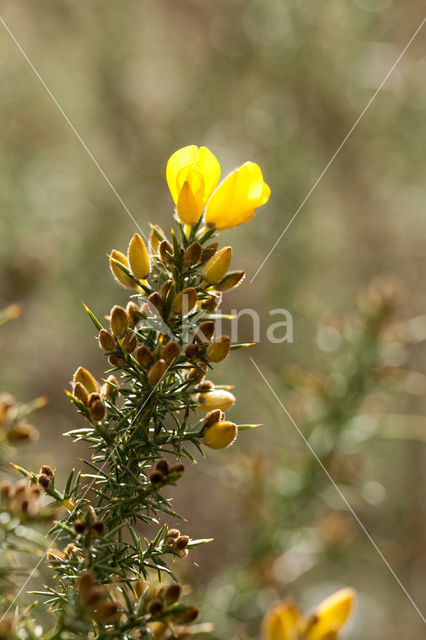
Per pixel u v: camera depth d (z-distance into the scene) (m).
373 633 3.45
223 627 2.25
